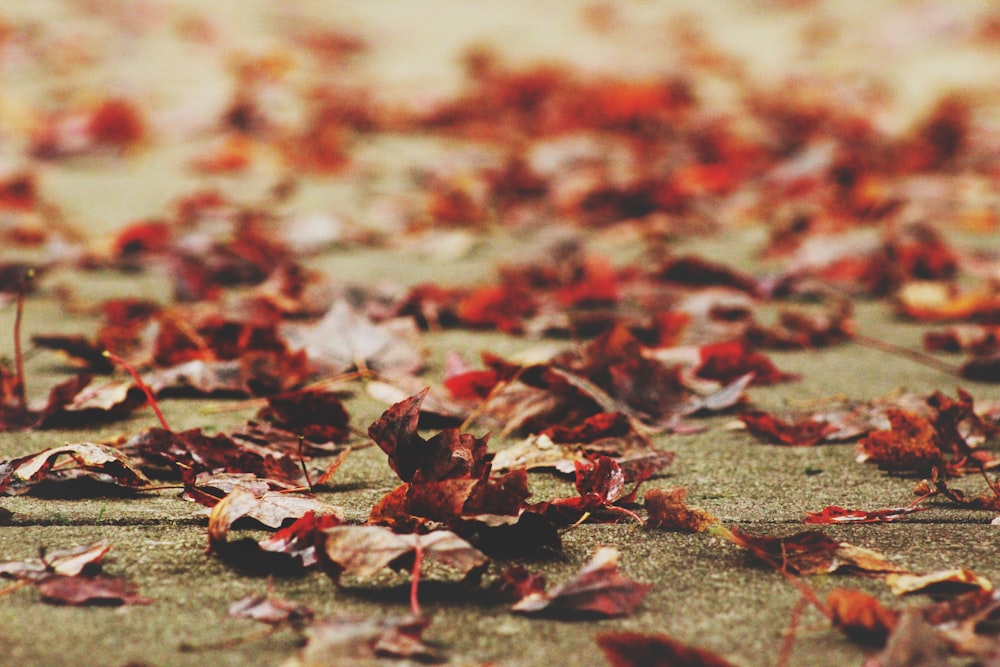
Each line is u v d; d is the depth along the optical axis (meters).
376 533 1.39
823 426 1.63
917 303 2.18
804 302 2.30
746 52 6.63
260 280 2.42
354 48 6.40
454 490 1.43
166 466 1.55
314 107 4.81
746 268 2.56
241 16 7.36
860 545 1.45
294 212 3.11
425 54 6.36
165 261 2.50
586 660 1.34
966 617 1.35
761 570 1.42
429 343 1.93
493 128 4.56
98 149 4.02
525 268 2.41
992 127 4.38
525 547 1.44
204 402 1.69
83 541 1.44
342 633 1.34
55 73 5.43
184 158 3.98
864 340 1.98
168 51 6.11
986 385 1.74
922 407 1.65
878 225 3.04
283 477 1.53
